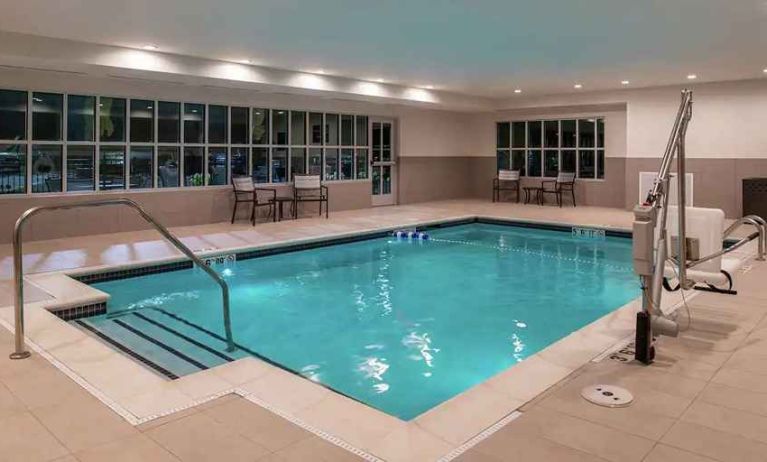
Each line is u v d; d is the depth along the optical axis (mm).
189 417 2664
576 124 12812
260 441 2436
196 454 2330
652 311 3395
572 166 12969
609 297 5988
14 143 7703
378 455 2320
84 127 8336
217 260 7266
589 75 9578
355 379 3887
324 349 4445
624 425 2564
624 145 12117
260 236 8422
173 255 6906
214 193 9789
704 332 3854
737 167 10227
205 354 4246
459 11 5590
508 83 10523
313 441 2436
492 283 6613
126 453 2342
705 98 10438
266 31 6305
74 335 3877
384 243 9242
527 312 5453
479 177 14578
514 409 2732
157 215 9109
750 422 2586
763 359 3359
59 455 2326
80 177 8344
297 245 8219
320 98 11133
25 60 6582
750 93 10016
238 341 4586
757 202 9430
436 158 13922
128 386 3021
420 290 6297
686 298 4707
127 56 7113
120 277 6367
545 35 6625
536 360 3375
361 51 7461
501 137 14141
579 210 11859
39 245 7512
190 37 6559
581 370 3215
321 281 6684
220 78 8070
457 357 4293
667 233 4035
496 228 10789
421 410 3438
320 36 6586
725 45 7219
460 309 5559
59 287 5340
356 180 12109
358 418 2656
